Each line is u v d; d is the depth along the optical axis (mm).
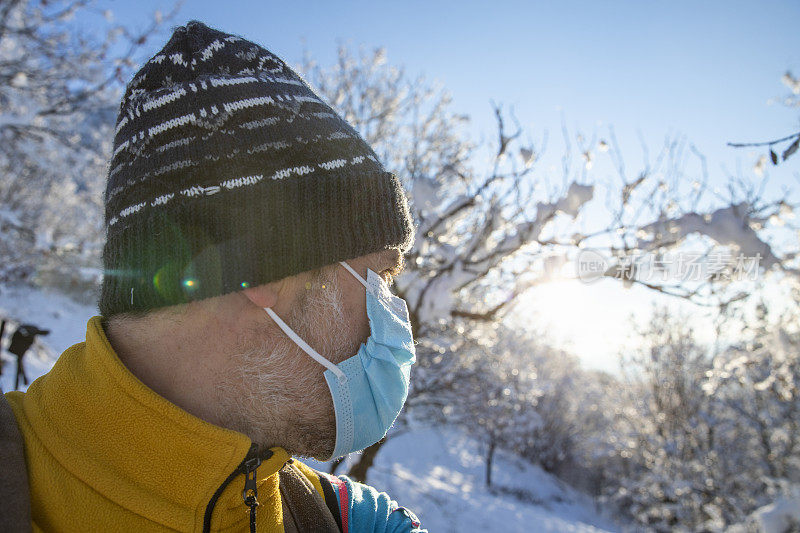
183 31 868
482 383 9023
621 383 17625
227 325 756
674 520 16203
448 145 7371
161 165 765
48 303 15148
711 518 14141
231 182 752
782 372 9609
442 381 7207
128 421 691
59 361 791
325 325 828
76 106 7660
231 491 729
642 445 16734
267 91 814
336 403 809
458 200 4059
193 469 695
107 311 797
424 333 5344
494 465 23703
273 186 764
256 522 783
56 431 701
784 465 13125
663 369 15109
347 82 8062
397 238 869
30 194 11297
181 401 735
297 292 809
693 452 14602
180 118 779
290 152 796
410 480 14727
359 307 878
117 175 809
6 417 697
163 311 751
